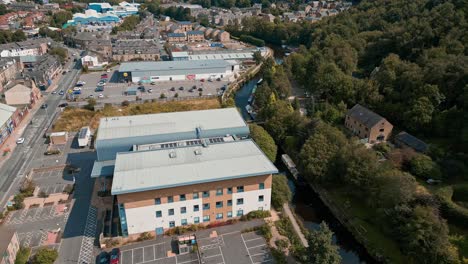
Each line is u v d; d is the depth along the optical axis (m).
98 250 55.88
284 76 130.62
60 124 103.12
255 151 68.44
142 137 74.06
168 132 76.31
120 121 81.50
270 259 54.53
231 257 54.66
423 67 107.00
